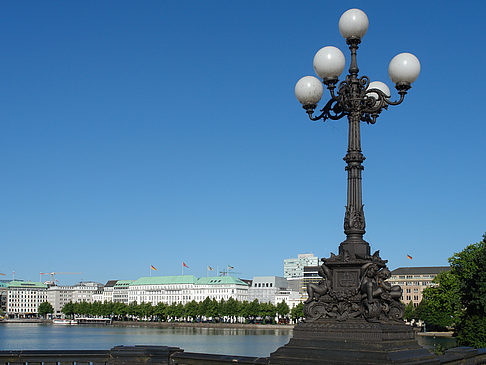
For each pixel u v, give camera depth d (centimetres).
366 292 1460
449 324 11488
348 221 1573
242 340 14438
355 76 1628
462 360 1614
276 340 14438
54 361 1634
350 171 1609
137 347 1677
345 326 1455
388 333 1431
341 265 1533
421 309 15138
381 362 1330
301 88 1708
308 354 1431
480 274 5941
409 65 1656
